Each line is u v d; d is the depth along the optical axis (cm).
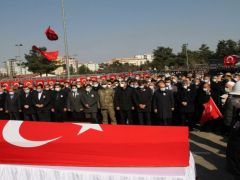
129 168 411
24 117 1356
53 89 1421
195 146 926
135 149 419
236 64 2561
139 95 1220
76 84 1348
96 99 1304
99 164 421
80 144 433
